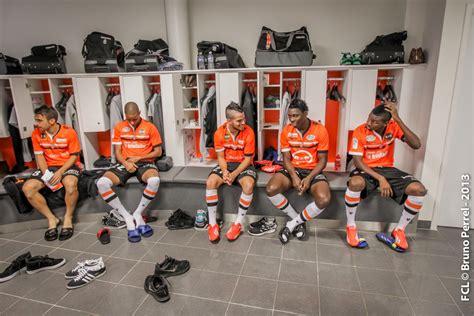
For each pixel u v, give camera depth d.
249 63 3.34
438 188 2.61
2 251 2.41
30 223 2.77
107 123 3.38
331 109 3.30
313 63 3.23
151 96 3.32
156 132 2.93
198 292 1.89
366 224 2.63
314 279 2.00
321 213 2.66
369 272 2.07
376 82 2.85
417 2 2.79
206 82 3.33
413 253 2.30
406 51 2.91
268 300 1.81
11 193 2.58
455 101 2.42
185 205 2.90
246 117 3.09
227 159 2.80
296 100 2.49
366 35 3.09
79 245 2.47
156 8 3.35
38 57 3.15
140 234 2.62
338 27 3.12
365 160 2.54
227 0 3.24
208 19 3.31
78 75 3.16
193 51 3.42
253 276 2.04
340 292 1.87
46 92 3.24
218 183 2.61
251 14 3.24
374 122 2.37
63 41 3.52
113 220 2.77
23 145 3.25
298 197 2.64
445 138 2.51
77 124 3.37
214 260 2.23
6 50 3.58
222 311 1.73
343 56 2.94
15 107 3.03
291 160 2.66
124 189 2.86
